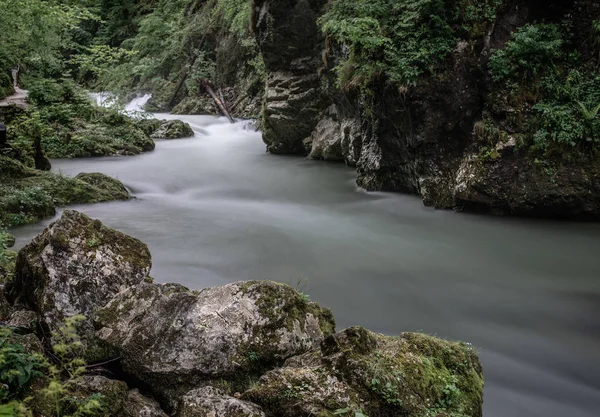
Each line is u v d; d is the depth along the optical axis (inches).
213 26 1109.7
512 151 420.8
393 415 145.7
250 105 946.7
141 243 202.2
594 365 230.1
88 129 724.0
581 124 408.8
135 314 171.3
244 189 553.0
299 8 630.5
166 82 1139.9
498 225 420.5
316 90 660.1
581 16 433.4
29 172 472.4
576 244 381.7
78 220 194.5
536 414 193.8
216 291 177.0
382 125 486.0
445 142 454.6
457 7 434.9
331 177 593.9
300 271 324.8
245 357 165.8
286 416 144.9
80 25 1384.1
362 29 454.6
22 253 199.5
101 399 143.2
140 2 1385.3
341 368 152.5
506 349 241.0
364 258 351.9
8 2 696.4
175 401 155.7
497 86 429.7
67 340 167.5
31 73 968.3
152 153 722.2
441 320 267.6
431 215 448.5
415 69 430.3
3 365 137.1
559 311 280.7
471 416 153.8
